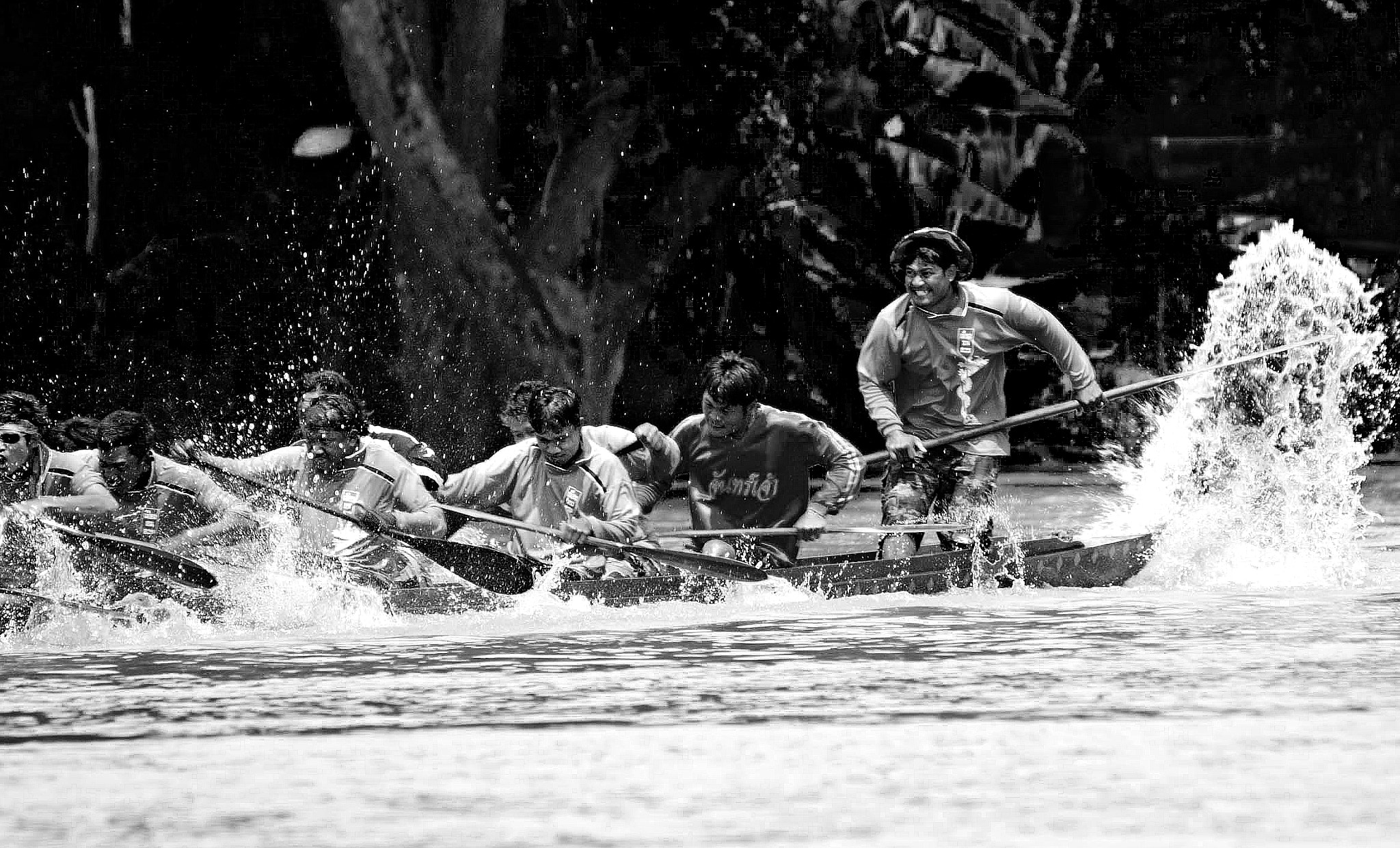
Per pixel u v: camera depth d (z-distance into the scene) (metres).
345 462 37.62
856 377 107.44
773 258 105.94
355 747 23.62
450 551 37.19
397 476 37.62
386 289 100.62
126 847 18.69
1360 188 112.56
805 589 40.16
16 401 36.97
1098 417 108.75
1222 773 21.45
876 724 24.84
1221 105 111.44
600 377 97.81
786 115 98.69
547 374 95.75
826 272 103.88
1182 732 24.03
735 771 21.86
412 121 91.75
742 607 38.78
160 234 103.56
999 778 21.36
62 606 34.84
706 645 33.19
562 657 31.81
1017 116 99.88
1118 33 106.44
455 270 93.75
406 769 22.25
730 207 104.62
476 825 19.39
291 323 102.12
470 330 94.62
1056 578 42.72
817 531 40.44
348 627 36.00
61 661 31.62
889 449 41.88
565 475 38.88
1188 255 110.62
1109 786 20.86
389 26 90.56
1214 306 49.38
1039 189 101.19
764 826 19.17
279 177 103.62
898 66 98.00
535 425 38.22
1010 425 42.41
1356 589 42.31
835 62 97.06
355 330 100.94
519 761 22.62
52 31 102.56
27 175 103.25
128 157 103.69
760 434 40.47
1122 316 109.56
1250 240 110.19
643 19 96.06
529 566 37.75
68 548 35.59
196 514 37.53
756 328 107.94
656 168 99.88
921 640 33.69
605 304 97.88
